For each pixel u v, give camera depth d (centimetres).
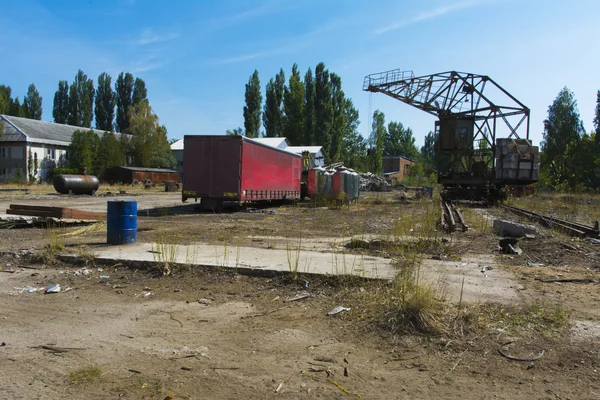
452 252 951
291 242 1104
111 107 8862
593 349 438
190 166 2106
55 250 848
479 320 504
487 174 3266
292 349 443
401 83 3500
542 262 871
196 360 417
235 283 688
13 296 629
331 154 7525
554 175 5744
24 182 5216
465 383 375
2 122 5769
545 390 363
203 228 1420
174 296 630
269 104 7925
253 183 2236
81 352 436
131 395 351
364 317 520
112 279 714
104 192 4128
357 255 870
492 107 3309
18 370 395
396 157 11312
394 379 382
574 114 7075
